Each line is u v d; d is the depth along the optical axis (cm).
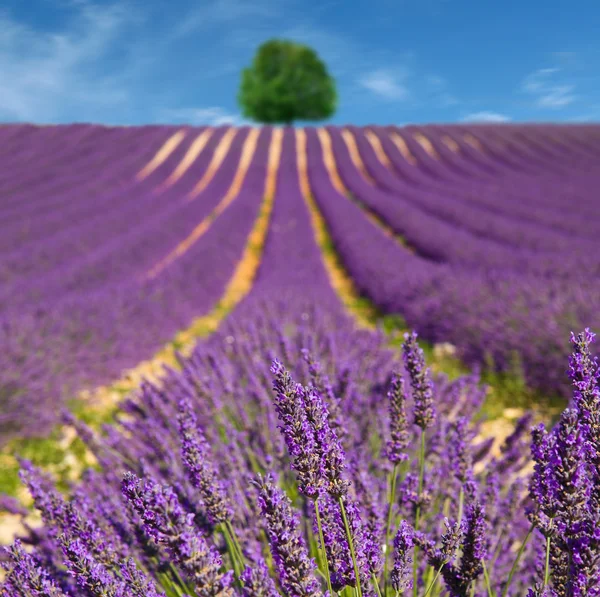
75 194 2208
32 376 533
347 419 250
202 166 3020
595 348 488
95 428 535
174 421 280
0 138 3378
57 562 182
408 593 176
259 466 248
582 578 116
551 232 1308
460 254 1166
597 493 120
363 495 167
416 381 168
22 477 160
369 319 956
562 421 119
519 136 3700
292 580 111
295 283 987
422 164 3059
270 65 5281
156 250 1415
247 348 439
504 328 607
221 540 175
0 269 1131
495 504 202
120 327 727
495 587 200
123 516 193
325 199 2197
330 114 5447
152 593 128
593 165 2775
